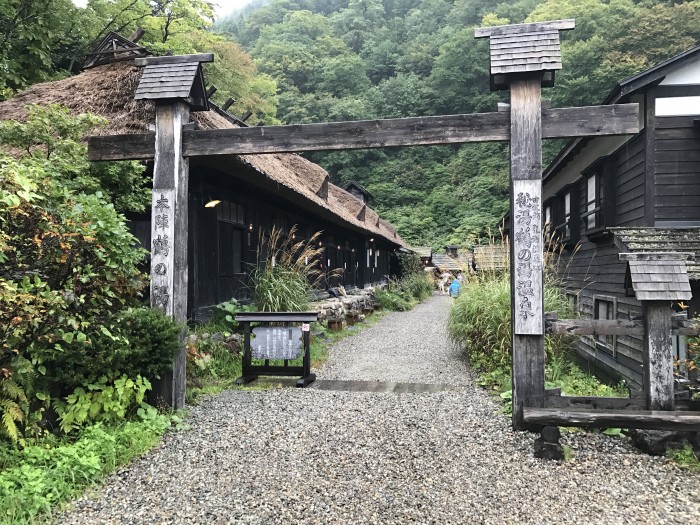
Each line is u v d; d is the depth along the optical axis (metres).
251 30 56.12
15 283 2.96
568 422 3.48
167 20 17.45
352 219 13.37
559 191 10.66
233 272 8.17
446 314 15.41
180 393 4.55
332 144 4.42
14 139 5.25
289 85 44.91
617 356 7.53
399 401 5.00
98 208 3.75
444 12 57.47
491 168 42.78
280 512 2.77
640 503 2.86
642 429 3.53
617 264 7.39
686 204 6.63
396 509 2.79
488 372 6.12
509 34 4.18
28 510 2.66
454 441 3.84
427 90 45.38
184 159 4.68
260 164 7.23
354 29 59.41
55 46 13.73
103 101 7.13
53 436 3.46
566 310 6.69
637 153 6.85
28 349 3.37
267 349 5.84
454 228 38.53
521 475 3.23
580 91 27.98
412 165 46.34
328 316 10.22
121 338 3.73
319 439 3.90
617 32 28.11
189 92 4.54
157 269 4.52
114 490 3.04
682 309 5.90
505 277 6.85
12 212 3.16
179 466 3.39
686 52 6.25
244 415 4.51
